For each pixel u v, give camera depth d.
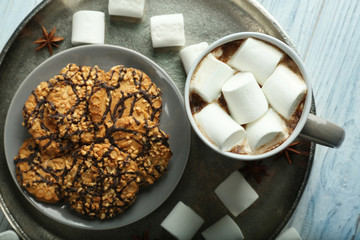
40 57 0.38
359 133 0.41
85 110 0.36
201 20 0.39
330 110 0.41
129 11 0.37
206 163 0.38
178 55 0.39
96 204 0.35
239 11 0.38
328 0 0.41
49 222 0.38
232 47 0.31
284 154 0.38
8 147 0.37
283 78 0.30
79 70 0.36
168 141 0.37
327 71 0.41
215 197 0.38
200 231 0.39
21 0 0.41
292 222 0.41
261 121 0.31
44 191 0.36
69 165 0.35
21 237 0.38
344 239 0.41
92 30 0.37
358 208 0.41
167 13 0.39
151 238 0.38
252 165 0.38
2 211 0.38
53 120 0.35
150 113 0.36
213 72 0.30
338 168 0.41
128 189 0.35
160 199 0.37
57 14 0.38
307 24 0.41
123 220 0.37
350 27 0.41
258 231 0.38
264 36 0.30
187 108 0.31
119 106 0.36
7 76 0.38
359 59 0.41
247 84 0.30
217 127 0.30
